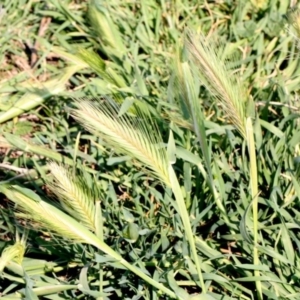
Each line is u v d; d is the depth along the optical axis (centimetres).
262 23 81
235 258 56
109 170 67
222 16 84
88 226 48
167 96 70
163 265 57
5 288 62
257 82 74
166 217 61
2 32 85
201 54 47
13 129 77
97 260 50
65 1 88
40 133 73
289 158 62
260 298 53
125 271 58
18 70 84
